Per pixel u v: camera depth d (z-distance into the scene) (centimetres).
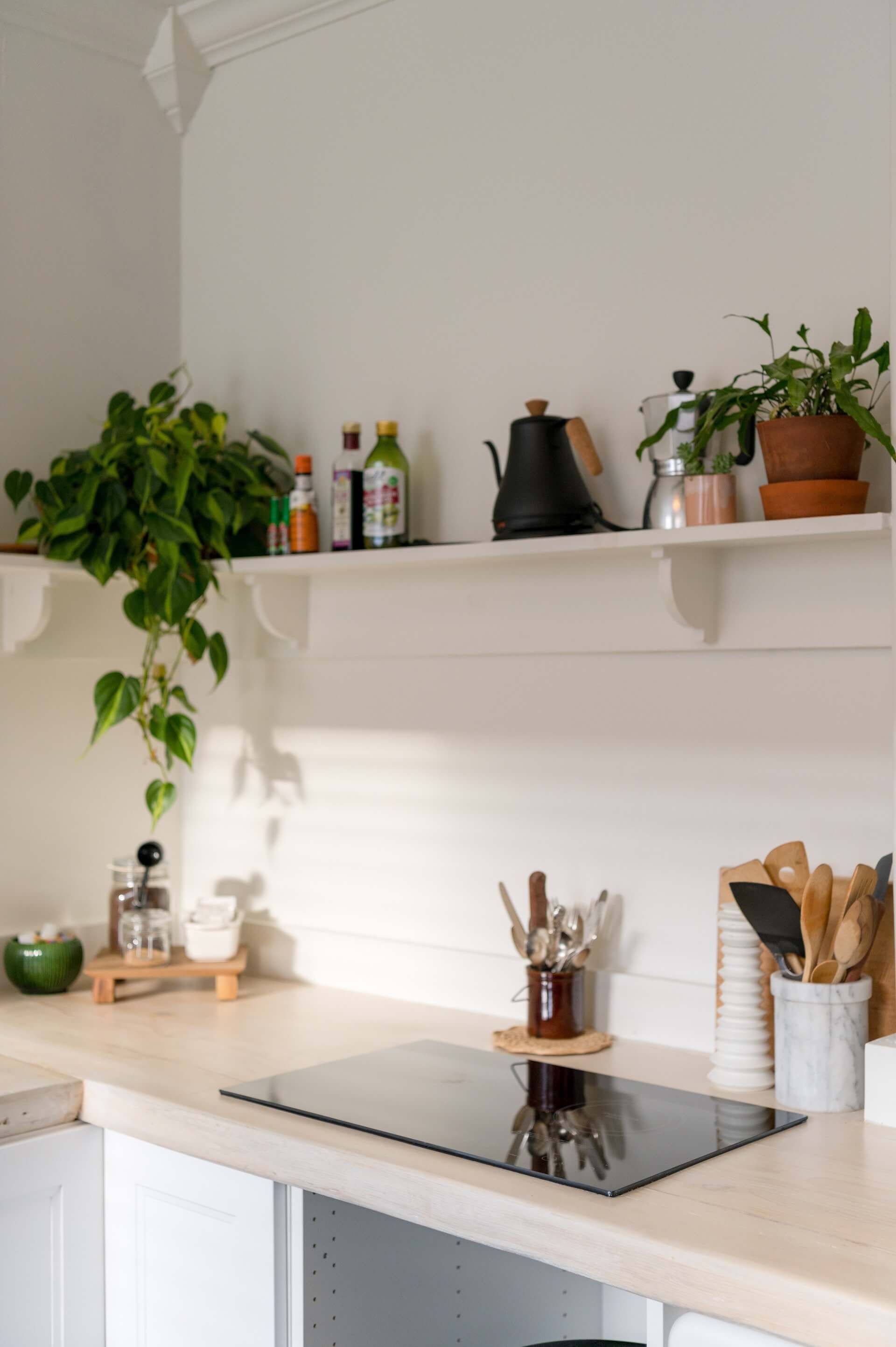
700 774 198
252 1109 166
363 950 236
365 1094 171
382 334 235
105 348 256
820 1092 166
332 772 244
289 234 250
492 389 221
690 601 188
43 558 224
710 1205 134
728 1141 152
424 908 230
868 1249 123
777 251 189
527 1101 168
